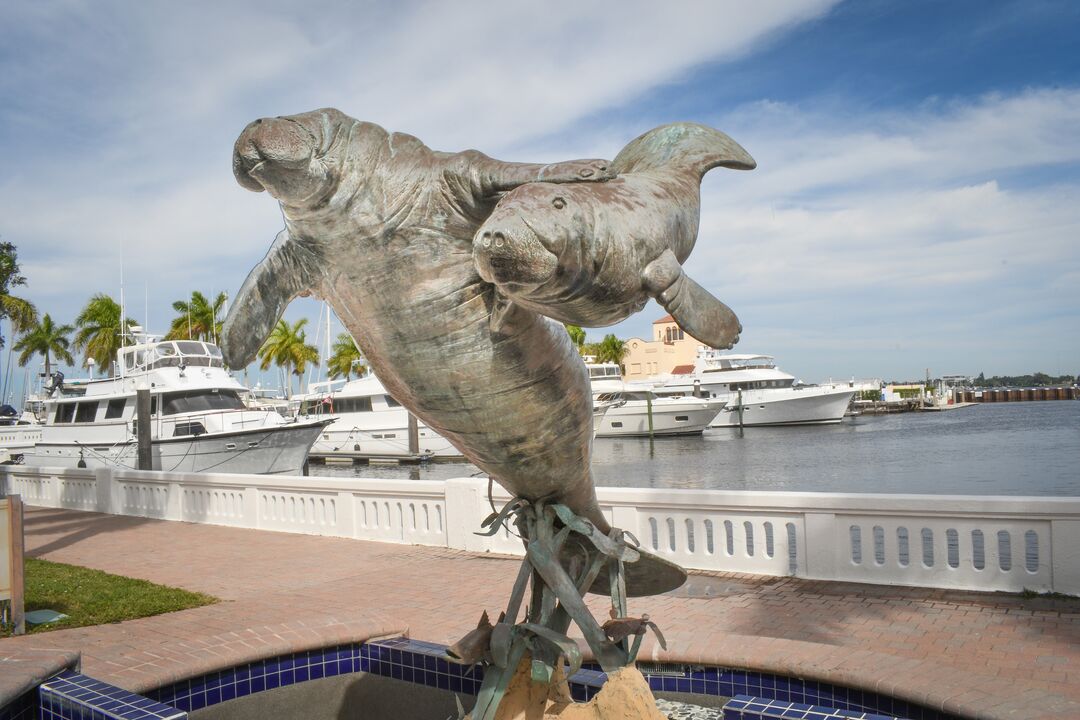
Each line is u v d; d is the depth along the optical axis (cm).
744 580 812
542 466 242
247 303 217
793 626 642
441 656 395
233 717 402
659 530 902
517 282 155
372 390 3797
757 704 280
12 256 1487
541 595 282
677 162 198
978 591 732
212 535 1244
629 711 252
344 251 197
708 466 3453
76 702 307
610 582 284
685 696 388
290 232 207
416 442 3638
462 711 284
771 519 834
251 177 190
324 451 3847
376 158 192
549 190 160
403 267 196
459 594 785
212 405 2838
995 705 293
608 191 168
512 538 1002
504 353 206
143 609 700
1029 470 3073
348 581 866
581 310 169
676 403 4803
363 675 430
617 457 3900
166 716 292
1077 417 8212
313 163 185
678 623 653
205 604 729
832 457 3775
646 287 170
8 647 362
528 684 275
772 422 5712
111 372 5691
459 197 189
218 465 2705
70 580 871
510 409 218
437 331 201
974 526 738
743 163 205
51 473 1725
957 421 7581
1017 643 578
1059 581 698
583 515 277
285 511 1262
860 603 708
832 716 267
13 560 615
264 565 994
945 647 575
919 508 755
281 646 412
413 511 1103
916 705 316
